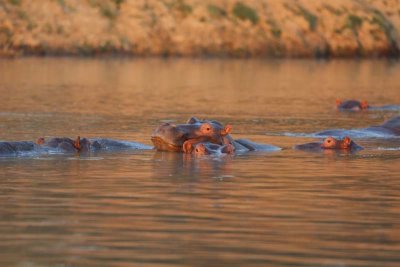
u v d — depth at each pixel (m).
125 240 33.34
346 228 35.75
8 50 182.25
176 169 50.62
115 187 44.38
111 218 37.03
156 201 40.75
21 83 127.50
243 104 102.69
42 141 58.09
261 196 42.38
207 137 58.88
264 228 35.56
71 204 39.91
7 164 51.56
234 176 48.31
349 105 98.25
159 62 180.12
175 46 194.50
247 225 36.03
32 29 188.62
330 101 108.88
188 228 35.41
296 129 76.19
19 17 190.25
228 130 59.34
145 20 196.25
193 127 59.19
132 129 73.31
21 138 65.56
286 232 34.97
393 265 30.47
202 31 197.25
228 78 147.25
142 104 99.88
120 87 125.50
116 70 158.12
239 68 170.62
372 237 34.28
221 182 46.25
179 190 43.72
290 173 49.72
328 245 33.00
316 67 177.25
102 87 124.44
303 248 32.56
